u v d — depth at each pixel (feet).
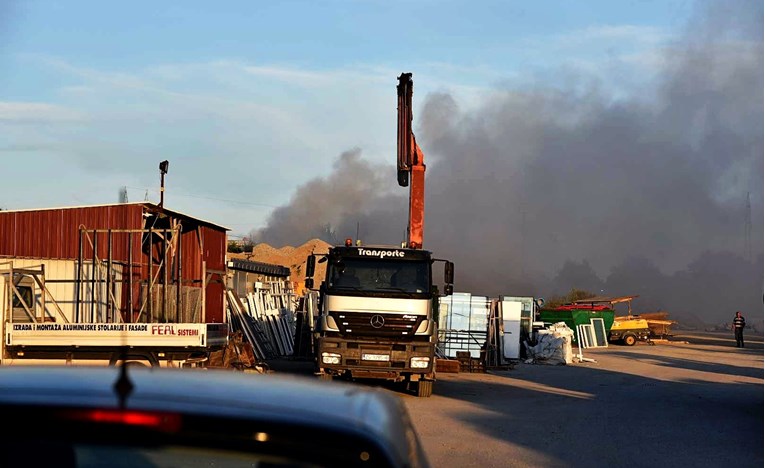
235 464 8.90
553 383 83.71
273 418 8.61
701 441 46.83
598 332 173.68
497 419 54.49
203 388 9.85
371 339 65.98
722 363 119.65
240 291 120.06
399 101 88.94
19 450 8.47
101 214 83.15
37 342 57.98
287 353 114.83
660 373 98.99
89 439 8.35
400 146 87.92
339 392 10.86
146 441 8.35
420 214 87.20
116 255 83.15
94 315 80.43
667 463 39.93
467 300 106.32
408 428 10.69
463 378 87.81
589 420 55.01
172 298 76.64
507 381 85.05
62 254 80.59
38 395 8.92
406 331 65.87
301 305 109.19
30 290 76.74
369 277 66.69
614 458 40.81
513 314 117.60
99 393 9.09
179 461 8.80
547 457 40.52
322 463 8.37
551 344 114.21
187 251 94.27
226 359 64.23
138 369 11.67
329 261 67.00
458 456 40.06
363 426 8.88
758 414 59.72
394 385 76.38
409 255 67.05
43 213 79.25
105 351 58.54
